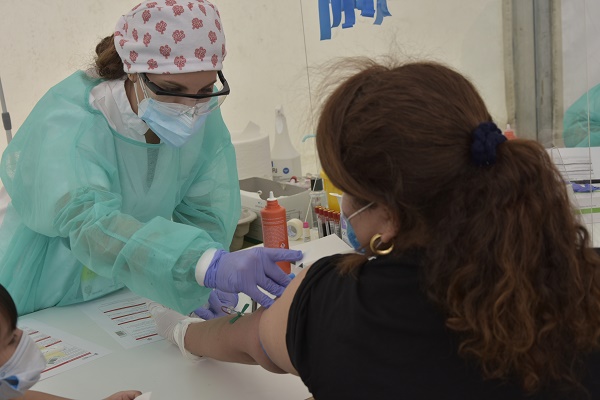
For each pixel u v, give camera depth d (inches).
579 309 31.4
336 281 35.7
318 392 34.6
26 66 104.8
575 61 82.7
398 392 32.1
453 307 31.1
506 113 88.4
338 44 92.4
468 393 31.7
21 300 69.6
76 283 71.5
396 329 32.5
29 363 46.6
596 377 32.1
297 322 35.9
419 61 33.6
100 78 65.7
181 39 58.6
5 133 104.1
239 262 52.2
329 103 33.3
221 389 53.6
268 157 107.4
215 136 75.4
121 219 59.4
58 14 104.4
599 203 71.6
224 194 76.9
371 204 34.1
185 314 57.6
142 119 63.6
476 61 88.4
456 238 31.1
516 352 30.7
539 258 30.9
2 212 72.3
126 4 108.7
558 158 64.7
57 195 60.0
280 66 108.2
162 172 69.6
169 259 54.1
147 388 54.4
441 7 87.0
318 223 87.9
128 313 69.7
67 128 62.3
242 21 109.6
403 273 33.2
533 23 84.1
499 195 30.5
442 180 31.1
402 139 30.9
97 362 59.1
